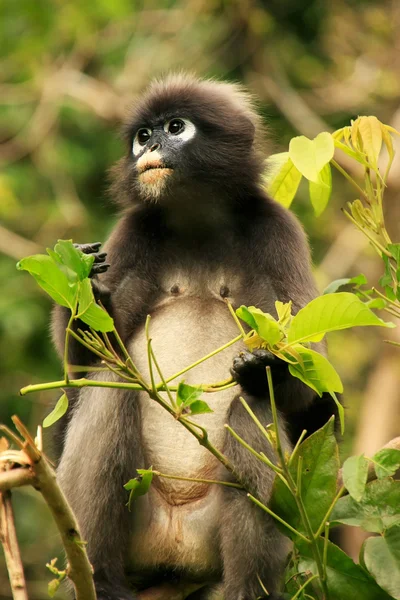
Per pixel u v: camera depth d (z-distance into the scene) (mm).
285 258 9539
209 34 21703
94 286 8586
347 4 22125
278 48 22047
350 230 20469
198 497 9195
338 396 10102
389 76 21031
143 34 21688
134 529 9047
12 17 21828
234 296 9711
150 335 9539
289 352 7293
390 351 18594
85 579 6461
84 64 21781
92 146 21391
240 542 8523
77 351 8891
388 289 8531
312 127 20781
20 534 17734
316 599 8109
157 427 9289
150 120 10141
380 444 18078
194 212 9914
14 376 19188
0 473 6020
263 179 10242
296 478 7586
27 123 21547
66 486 8898
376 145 8477
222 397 9297
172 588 9188
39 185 21109
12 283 19391
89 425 8906
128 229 9977
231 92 10766
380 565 7359
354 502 7609
